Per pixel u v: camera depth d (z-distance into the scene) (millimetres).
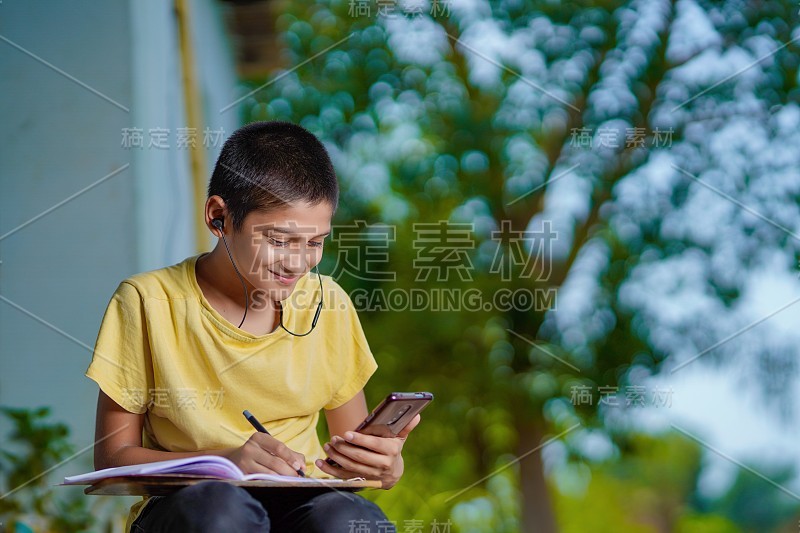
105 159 3561
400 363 7930
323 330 2328
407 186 8250
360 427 1964
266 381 2195
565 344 8031
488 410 8031
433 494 8180
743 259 8258
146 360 2146
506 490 8289
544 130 8453
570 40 8539
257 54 6297
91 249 3512
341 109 8383
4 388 3375
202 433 2127
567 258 8383
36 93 3576
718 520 15359
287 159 2119
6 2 3590
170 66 4309
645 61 8477
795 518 14836
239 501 1656
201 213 4555
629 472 14914
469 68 8570
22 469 3225
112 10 3613
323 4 8492
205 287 2227
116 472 1709
